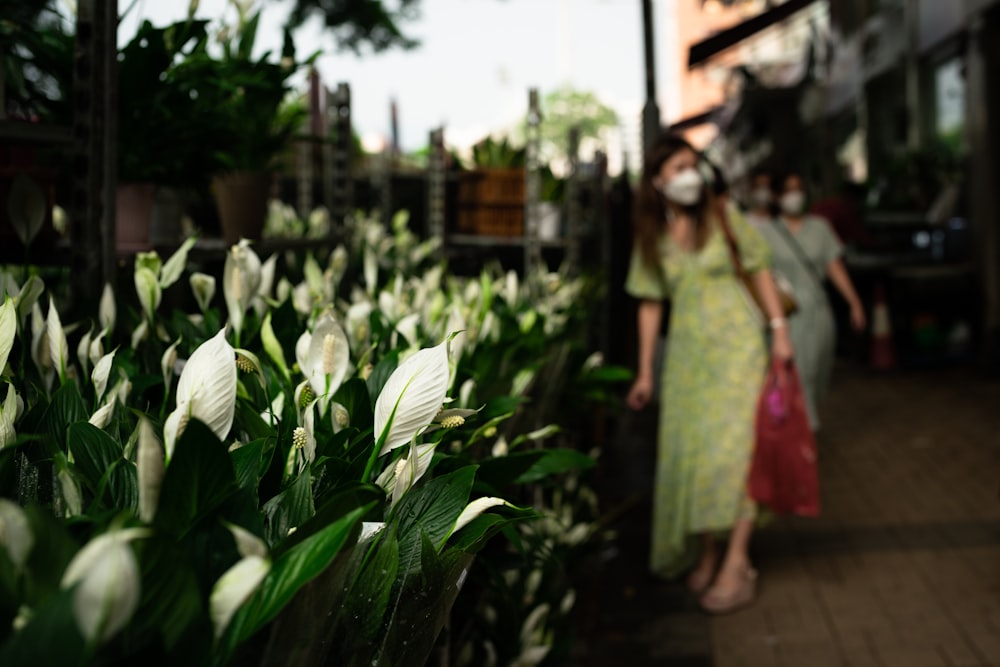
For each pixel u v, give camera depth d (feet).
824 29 69.31
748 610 13.97
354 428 4.25
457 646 6.51
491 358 7.17
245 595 2.58
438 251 17.25
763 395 13.67
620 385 28.35
